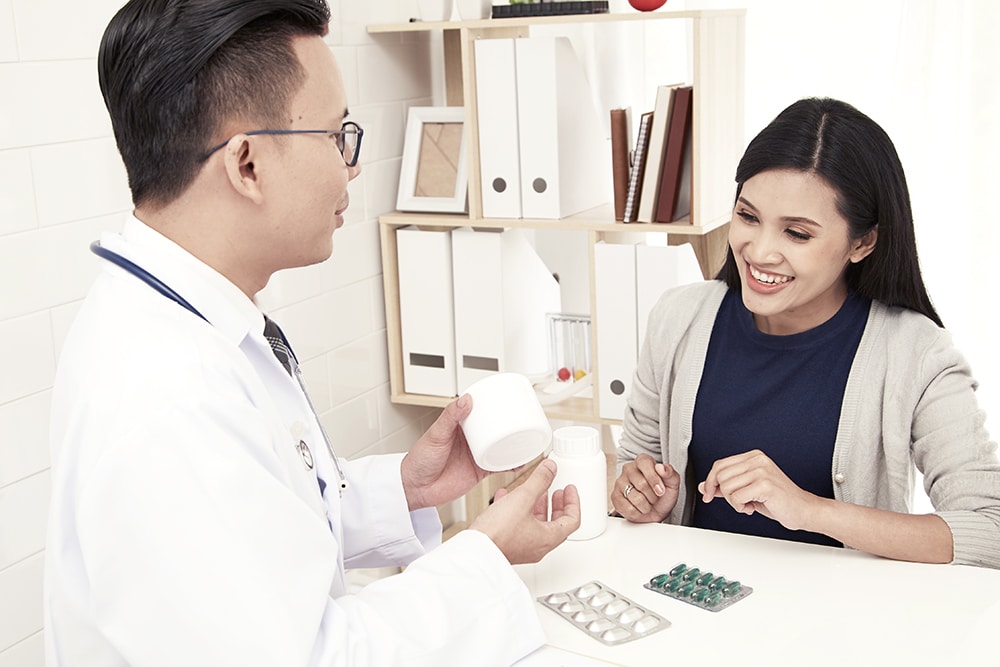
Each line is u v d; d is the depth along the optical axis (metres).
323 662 0.92
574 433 1.44
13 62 1.78
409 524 1.36
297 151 1.04
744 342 1.66
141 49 0.99
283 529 0.92
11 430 1.83
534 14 2.48
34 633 1.91
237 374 1.00
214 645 0.87
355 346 2.73
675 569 1.31
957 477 1.45
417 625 1.00
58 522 0.94
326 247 1.11
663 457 1.75
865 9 2.59
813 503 1.36
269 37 1.01
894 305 1.58
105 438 0.90
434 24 2.55
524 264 2.79
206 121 1.00
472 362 2.79
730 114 2.50
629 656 1.12
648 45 2.80
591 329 2.58
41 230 1.86
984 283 2.60
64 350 1.02
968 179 2.57
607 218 2.55
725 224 2.55
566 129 2.56
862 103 2.64
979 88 2.51
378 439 2.87
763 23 2.67
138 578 0.88
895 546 1.34
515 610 1.07
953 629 1.15
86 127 1.92
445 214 2.74
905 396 1.52
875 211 1.48
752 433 1.62
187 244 1.04
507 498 1.18
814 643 1.13
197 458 0.89
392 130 2.79
